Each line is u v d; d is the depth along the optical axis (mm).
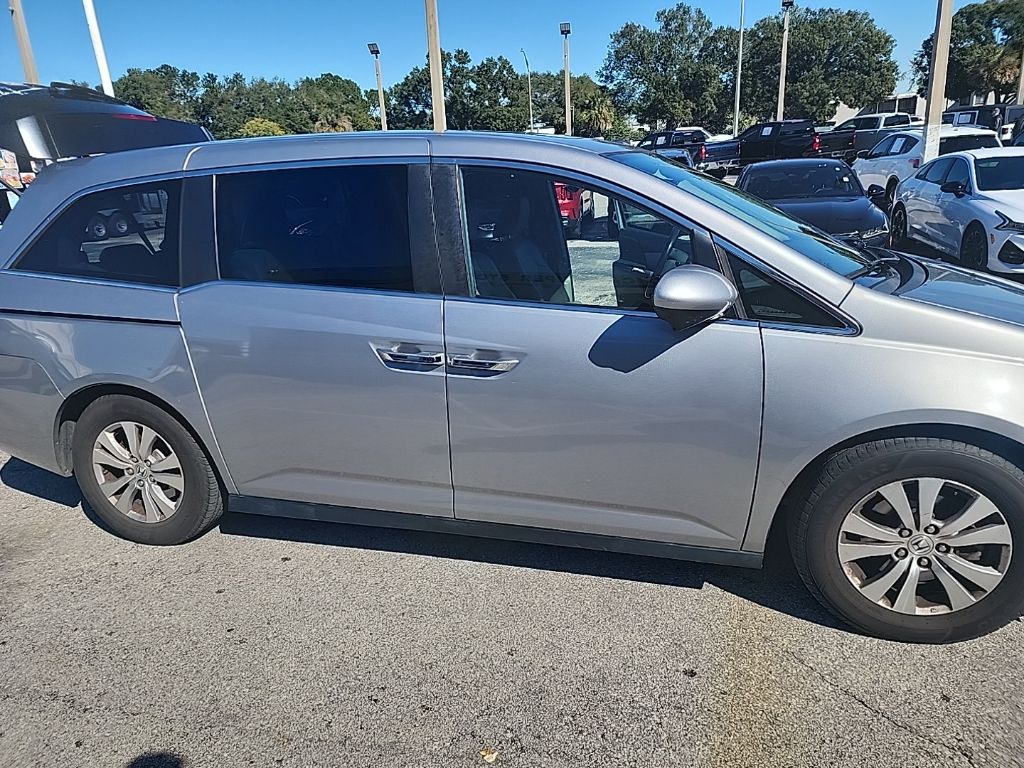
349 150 2762
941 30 12867
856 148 24156
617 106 71500
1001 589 2348
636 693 2338
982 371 2221
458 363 2590
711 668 2432
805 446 2359
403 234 2672
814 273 2369
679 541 2654
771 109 63500
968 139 14531
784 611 2709
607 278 2521
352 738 2201
